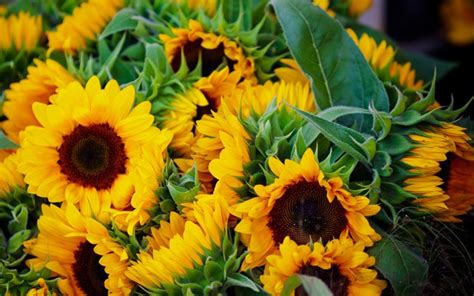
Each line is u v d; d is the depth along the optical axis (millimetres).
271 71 1583
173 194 1442
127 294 1454
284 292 1396
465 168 1514
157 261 1423
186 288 1415
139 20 1573
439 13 2391
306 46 1508
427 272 1443
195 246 1425
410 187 1438
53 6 1703
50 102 1571
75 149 1487
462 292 1486
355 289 1421
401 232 1462
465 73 2037
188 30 1550
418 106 1464
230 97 1519
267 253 1437
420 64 1764
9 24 1643
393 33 2441
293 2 1509
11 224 1509
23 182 1516
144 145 1464
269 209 1431
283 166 1414
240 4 1565
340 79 1510
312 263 1404
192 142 1500
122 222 1464
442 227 1495
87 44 1627
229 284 1418
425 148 1431
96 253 1487
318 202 1436
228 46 1547
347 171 1415
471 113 1864
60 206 1521
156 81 1516
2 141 1514
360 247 1418
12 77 1642
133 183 1465
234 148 1438
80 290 1499
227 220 1434
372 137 1423
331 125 1431
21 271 1500
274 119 1458
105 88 1479
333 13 1637
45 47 1669
